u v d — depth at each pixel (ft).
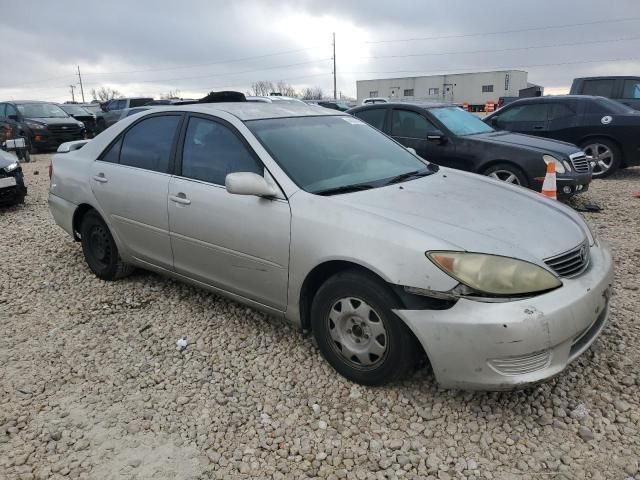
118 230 14.53
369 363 9.75
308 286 10.46
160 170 13.24
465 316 8.39
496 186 12.16
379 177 11.80
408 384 10.07
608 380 10.05
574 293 8.82
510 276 8.49
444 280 8.54
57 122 57.98
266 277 10.98
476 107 173.37
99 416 9.59
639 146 30.96
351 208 9.84
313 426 9.12
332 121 13.58
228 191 10.50
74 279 16.33
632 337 11.53
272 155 11.18
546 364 8.54
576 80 41.63
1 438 9.06
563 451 8.36
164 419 9.46
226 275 11.88
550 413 9.21
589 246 10.34
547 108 33.42
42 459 8.54
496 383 8.46
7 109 59.93
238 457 8.48
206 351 11.71
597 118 31.68
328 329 10.24
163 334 12.56
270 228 10.62
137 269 16.51
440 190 11.20
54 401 10.07
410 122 26.73
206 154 12.32
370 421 9.18
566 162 23.12
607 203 25.61
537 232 9.60
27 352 11.97
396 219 9.39
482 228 9.36
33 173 40.96
